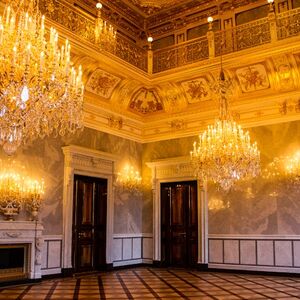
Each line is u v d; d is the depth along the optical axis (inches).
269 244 424.5
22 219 367.6
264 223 430.6
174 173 504.1
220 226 459.2
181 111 509.0
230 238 450.0
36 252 367.2
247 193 446.6
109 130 487.5
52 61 245.6
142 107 533.0
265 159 440.8
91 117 464.1
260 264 426.6
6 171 360.8
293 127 428.8
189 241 487.5
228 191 459.2
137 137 532.1
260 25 405.7
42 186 389.4
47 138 407.2
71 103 261.7
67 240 410.0
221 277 406.0
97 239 461.4
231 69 439.2
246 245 438.6
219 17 477.7
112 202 476.7
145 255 515.8
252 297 291.0
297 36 370.0
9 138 264.7
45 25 340.5
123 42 442.6
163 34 520.7
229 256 447.8
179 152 506.9
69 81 256.1
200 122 496.1
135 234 511.5
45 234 391.5
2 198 351.3
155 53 475.2
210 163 345.1
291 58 406.0
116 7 472.4
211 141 348.5
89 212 453.7
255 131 452.4
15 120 249.6
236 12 467.8
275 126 440.5
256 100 452.1
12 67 222.8
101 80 461.4
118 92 491.2
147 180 530.0
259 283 363.3
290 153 426.0
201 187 475.5
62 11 369.7
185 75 448.1
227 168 339.6
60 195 413.7
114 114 494.3
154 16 498.0
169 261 499.8
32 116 249.9
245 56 401.1
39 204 377.1
